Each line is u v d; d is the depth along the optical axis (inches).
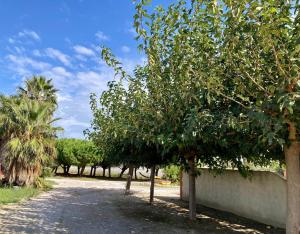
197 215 456.8
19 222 361.4
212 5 168.7
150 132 283.1
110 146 494.9
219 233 351.6
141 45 233.5
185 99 250.7
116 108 354.6
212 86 198.2
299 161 221.0
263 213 411.2
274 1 159.8
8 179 672.4
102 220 394.0
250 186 440.8
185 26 206.8
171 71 247.3
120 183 1025.5
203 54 214.8
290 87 173.5
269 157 337.1
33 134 697.6
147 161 451.2
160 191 780.6
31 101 721.6
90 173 1317.7
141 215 438.3
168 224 386.6
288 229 215.5
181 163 419.2
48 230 330.6
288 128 205.9
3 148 682.2
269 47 172.7
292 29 177.3
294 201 214.1
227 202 492.1
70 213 432.8
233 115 224.5
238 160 394.3
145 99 284.2
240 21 166.9
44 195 613.0
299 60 165.0
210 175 543.2
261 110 183.0
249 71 192.9
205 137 252.7
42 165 727.7
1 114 687.7
